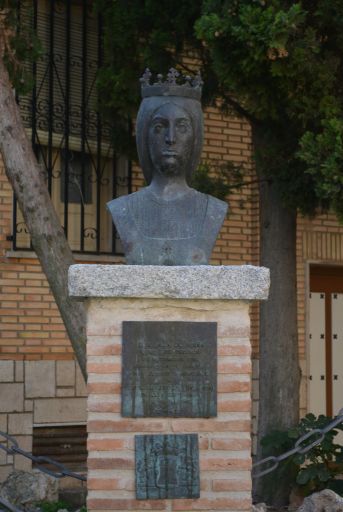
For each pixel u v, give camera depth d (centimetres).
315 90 941
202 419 633
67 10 1173
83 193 1194
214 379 632
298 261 1321
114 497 623
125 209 660
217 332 635
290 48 905
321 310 1399
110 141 1177
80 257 1163
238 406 633
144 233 653
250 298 630
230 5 909
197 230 655
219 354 635
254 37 880
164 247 650
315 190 922
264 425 1040
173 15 1042
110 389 629
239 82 940
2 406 1120
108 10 1104
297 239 1322
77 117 1191
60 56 1182
